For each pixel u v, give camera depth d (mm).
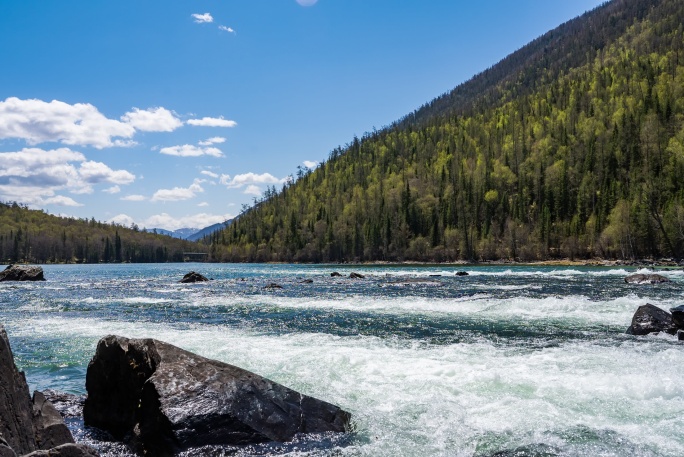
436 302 28219
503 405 9320
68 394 10938
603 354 13430
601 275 54969
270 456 7617
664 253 89938
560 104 192750
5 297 34812
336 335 17672
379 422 8828
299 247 164000
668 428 8102
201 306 28297
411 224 146625
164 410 7840
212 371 8930
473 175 158875
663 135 126062
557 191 131250
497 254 121188
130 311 26109
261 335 17750
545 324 19656
